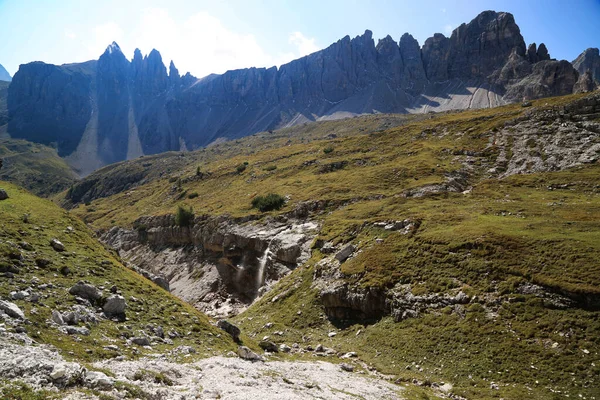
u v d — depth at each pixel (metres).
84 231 49.81
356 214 73.88
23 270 29.58
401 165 104.62
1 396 12.26
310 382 25.28
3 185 61.56
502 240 44.03
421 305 40.75
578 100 103.56
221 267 93.00
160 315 31.95
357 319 46.16
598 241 40.00
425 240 50.38
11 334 18.38
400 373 33.06
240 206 108.12
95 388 14.95
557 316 32.75
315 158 142.75
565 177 75.56
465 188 85.25
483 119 126.12
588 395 25.52
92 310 27.06
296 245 71.38
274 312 54.47
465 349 33.41
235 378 21.92
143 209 164.88
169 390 17.36
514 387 27.84
